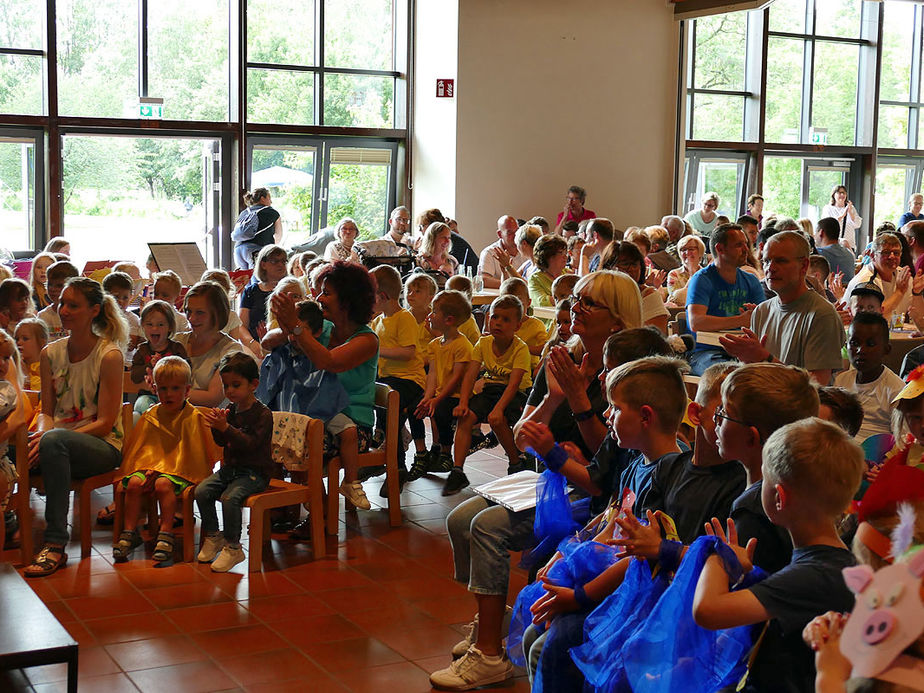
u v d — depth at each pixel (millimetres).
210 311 5309
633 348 3057
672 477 2641
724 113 14547
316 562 4730
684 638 2148
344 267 5074
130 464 4809
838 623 1611
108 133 11578
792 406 2277
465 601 4266
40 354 5012
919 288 6555
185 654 3717
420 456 6016
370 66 12703
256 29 12109
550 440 3033
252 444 4672
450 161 12273
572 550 2781
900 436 3117
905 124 16016
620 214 13219
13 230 11336
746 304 5309
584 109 12828
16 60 11086
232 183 12203
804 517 1990
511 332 5797
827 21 15023
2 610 3000
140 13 11555
